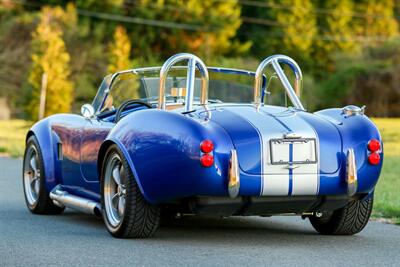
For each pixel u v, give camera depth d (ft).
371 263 36.50
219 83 49.57
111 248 39.40
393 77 479.00
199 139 38.83
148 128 40.73
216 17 447.01
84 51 393.29
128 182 41.16
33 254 37.58
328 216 45.44
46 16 391.65
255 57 486.79
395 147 189.47
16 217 52.44
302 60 490.90
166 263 35.42
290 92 45.34
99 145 46.14
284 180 39.70
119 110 46.98
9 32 390.01
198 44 445.78
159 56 442.09
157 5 437.99
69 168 50.93
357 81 483.10
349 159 40.73
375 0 527.40
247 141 39.47
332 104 485.56
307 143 40.34
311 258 37.45
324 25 506.48
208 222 50.90
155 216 41.78
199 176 38.78
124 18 418.51
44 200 53.47
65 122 52.54
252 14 500.33
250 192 39.34
